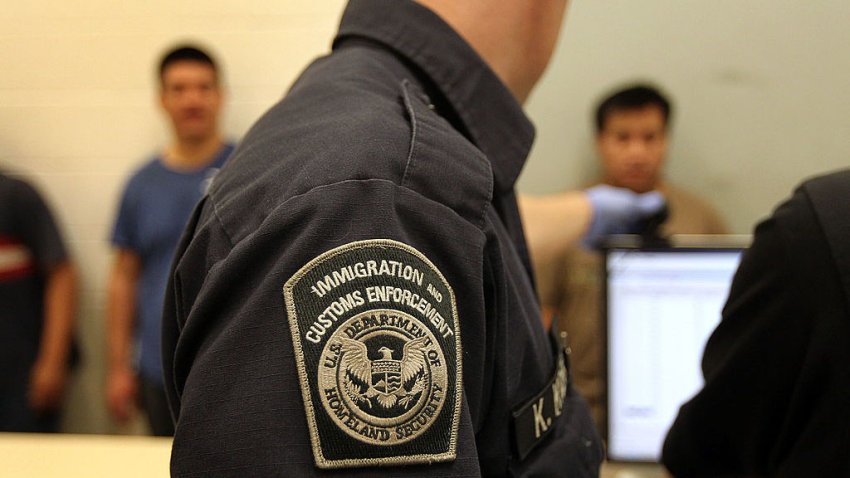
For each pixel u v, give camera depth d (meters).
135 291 2.38
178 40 2.62
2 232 2.47
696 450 0.71
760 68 1.99
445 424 0.38
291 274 0.38
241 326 0.38
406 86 0.51
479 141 0.55
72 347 2.67
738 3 1.97
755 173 2.03
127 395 2.41
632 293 1.03
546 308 1.38
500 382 0.46
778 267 0.61
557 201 1.35
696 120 2.03
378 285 0.38
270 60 2.59
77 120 2.71
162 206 2.29
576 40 2.00
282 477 0.35
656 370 1.03
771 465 0.66
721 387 0.66
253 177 0.44
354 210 0.40
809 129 2.00
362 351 0.37
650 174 1.83
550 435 0.54
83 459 0.97
